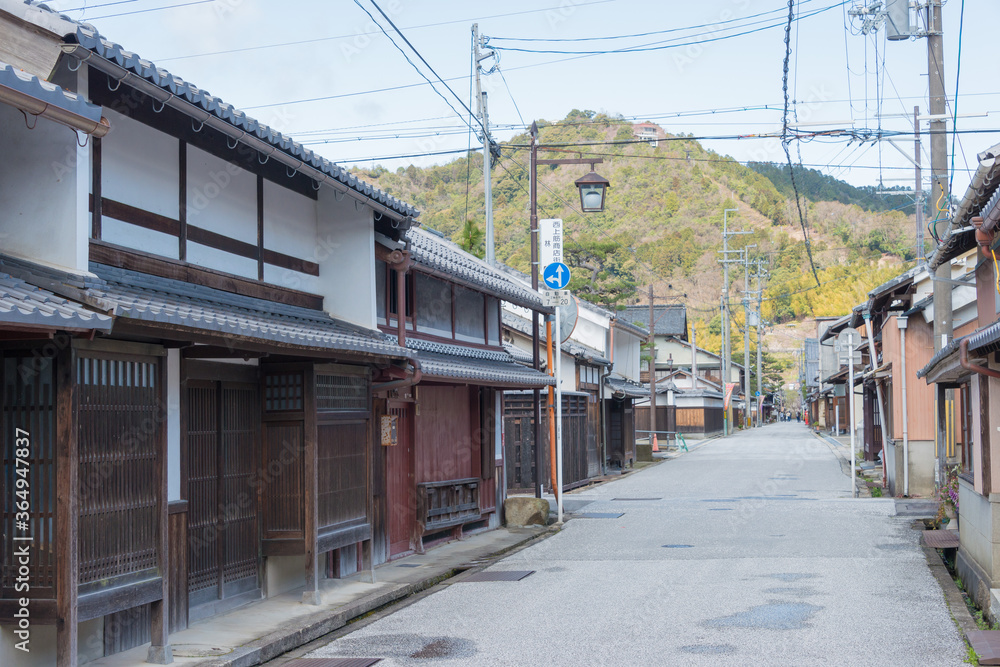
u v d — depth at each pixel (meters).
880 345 26.39
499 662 7.37
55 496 5.95
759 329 81.00
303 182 10.93
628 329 35.91
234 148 9.34
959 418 12.73
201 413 8.71
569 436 25.73
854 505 19.41
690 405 60.62
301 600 9.54
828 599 9.66
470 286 14.59
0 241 6.43
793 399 145.12
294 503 9.52
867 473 28.81
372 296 11.14
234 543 9.23
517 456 23.39
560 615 9.25
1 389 6.14
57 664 5.92
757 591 10.23
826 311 76.38
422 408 14.57
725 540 14.67
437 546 14.82
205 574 8.73
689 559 12.84
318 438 9.69
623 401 33.47
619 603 9.79
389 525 13.33
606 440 32.78
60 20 5.99
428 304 15.22
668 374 69.50
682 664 7.11
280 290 10.22
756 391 92.94
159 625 7.00
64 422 5.95
